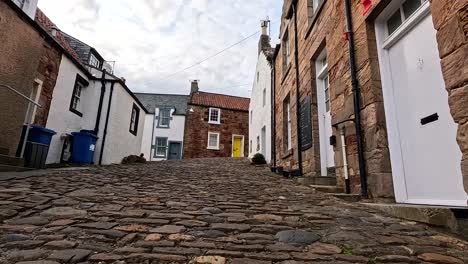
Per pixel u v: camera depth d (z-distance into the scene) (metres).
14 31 5.77
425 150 3.04
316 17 6.12
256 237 2.28
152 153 21.53
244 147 22.50
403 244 2.12
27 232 2.22
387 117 3.62
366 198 3.80
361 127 4.02
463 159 2.27
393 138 3.52
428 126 3.01
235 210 3.17
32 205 2.98
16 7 5.70
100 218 2.65
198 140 21.73
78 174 5.76
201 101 23.31
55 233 2.22
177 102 24.44
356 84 4.17
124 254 1.86
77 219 2.59
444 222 2.35
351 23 4.44
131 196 3.71
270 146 11.71
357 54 4.22
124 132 11.91
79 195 3.59
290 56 8.78
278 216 2.93
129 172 6.75
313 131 6.21
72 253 1.85
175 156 21.72
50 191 3.73
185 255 1.88
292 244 2.12
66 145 9.10
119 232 2.28
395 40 3.60
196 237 2.24
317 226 2.60
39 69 7.55
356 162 4.13
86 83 10.49
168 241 2.12
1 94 5.48
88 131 9.88
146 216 2.79
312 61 6.57
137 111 13.82
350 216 2.95
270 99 11.84
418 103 3.18
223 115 22.69
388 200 3.40
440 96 2.86
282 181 6.06
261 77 14.16
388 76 3.71
